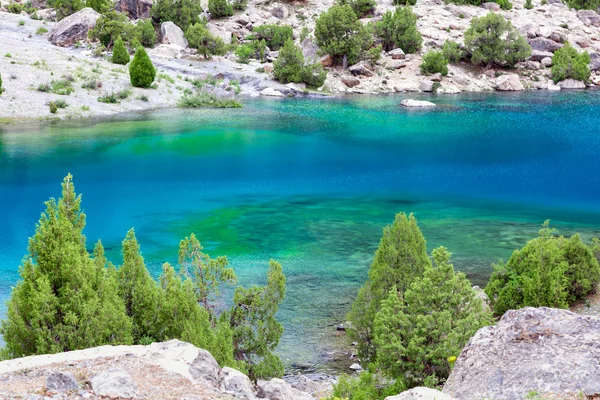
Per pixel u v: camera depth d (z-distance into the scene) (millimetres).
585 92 79375
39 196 32281
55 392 9047
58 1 92438
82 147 44000
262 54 84062
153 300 13562
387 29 87062
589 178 38719
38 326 11680
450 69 84625
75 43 80812
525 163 42688
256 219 29531
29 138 46062
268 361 13969
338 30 81375
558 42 91625
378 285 15508
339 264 23453
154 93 63906
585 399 8930
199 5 93312
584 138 50906
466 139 50562
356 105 67438
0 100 54219
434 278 13859
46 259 12391
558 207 32438
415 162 42906
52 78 61094
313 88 76625
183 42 87188
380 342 13547
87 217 29359
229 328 13453
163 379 9711
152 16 92000
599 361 9578
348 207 31969
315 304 19734
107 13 81375
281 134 51250
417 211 31391
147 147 44875
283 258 24094
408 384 13273
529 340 10422
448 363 12672
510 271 18562
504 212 31344
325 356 16547
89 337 11836
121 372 9531
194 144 46438
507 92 79438
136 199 32625
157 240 26219
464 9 101750
